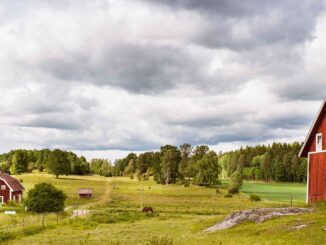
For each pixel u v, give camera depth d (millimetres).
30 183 190125
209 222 46312
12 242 39594
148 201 122812
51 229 50656
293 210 41656
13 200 112250
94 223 56188
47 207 76062
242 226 39281
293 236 31609
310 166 51844
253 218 40531
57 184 190750
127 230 47406
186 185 190000
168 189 173375
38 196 76438
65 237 42031
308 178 51938
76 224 54844
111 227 51906
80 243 36688
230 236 35625
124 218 64125
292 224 34844
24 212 77250
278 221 37219
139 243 34969
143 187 186500
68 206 105375
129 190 170375
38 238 42062
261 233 34656
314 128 51344
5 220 59156
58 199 77812
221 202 120688
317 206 43562
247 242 31188
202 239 34594
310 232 31531
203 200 127562
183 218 68438
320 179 49875
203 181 193750
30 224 54281
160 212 84938
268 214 40656
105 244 35438
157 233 43875
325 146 49500
